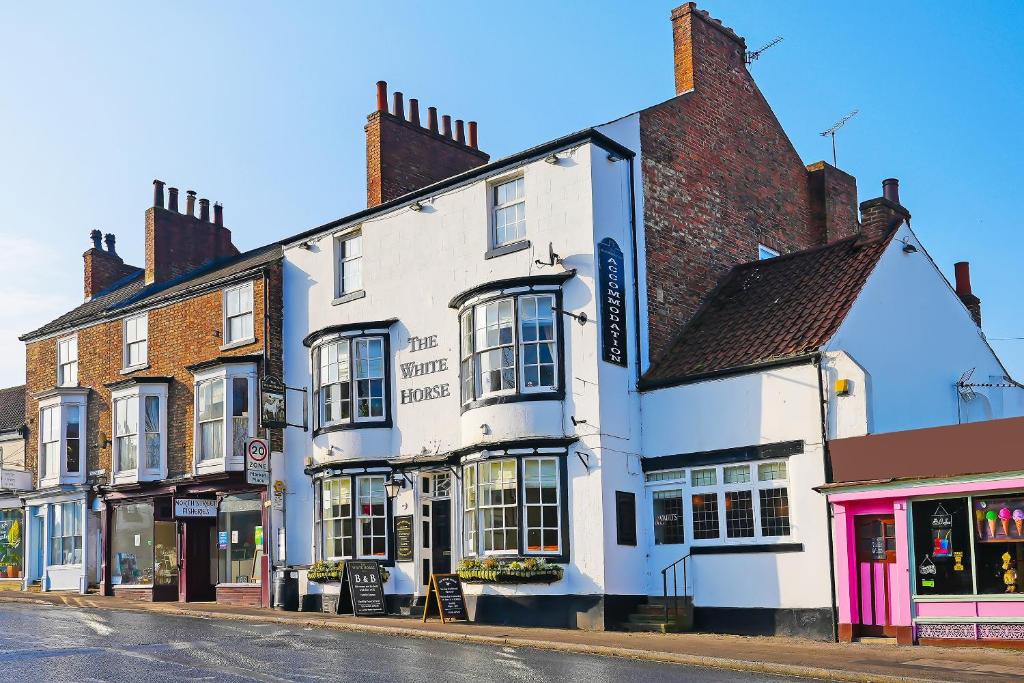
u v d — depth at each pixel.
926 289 22.27
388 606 23.41
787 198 28.17
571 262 21.61
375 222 25.67
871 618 17.72
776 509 19.41
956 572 16.59
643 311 22.34
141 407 29.70
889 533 17.70
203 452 27.97
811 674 14.09
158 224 33.31
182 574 28.08
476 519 21.66
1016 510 16.05
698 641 17.73
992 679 13.15
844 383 18.55
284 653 16.14
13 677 13.98
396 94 27.73
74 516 32.22
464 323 22.72
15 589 33.84
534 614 20.70
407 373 24.25
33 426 34.53
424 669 14.39
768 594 19.16
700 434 20.66
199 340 29.22
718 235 25.14
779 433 19.44
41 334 34.59
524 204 22.80
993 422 16.30
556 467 20.98
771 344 20.23
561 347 21.39
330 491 24.62
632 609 20.48
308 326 26.78
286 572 25.17
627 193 22.56
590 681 13.35
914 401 21.05
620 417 21.16
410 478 23.58
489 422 21.58
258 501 27.05
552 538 20.81
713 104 25.94
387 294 25.06
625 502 20.84
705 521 20.41
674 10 26.16
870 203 22.58
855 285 20.59
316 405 25.25
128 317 31.61
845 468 18.19
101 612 23.91
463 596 21.48
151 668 14.65
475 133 29.95
